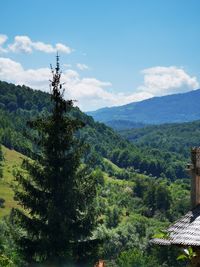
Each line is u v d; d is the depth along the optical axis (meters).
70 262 35.00
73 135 38.62
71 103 38.59
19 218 36.62
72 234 36.06
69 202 37.06
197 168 16.66
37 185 37.62
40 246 35.09
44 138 38.12
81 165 38.84
